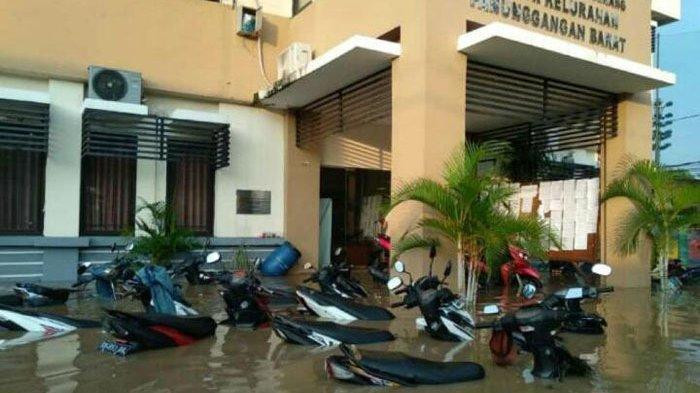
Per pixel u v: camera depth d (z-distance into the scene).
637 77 10.52
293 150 12.75
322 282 8.57
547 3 10.48
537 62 9.71
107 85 10.69
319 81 10.77
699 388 4.66
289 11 13.09
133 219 11.34
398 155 9.34
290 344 5.98
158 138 11.15
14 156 10.41
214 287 10.17
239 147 12.34
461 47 9.09
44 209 10.48
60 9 10.65
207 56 11.98
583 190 11.63
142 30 11.36
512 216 8.37
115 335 5.62
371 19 10.22
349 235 15.02
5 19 10.24
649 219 11.05
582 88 11.14
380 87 10.42
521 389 4.59
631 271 11.62
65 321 6.64
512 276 10.58
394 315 7.64
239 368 5.07
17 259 10.18
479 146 9.09
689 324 7.51
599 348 6.07
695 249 15.03
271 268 11.99
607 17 11.40
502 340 5.21
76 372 4.92
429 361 4.94
